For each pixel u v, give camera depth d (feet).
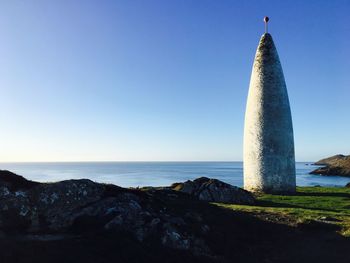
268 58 100.07
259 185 96.37
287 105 99.04
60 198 47.26
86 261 36.81
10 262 34.63
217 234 49.96
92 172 447.01
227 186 77.77
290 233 53.21
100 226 44.73
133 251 40.09
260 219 57.21
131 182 244.22
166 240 43.98
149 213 47.78
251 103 100.27
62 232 43.57
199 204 60.34
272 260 46.14
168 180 267.39
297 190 101.24
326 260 45.70
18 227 43.37
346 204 75.72
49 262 35.50
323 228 54.34
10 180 47.47
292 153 97.45
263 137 96.58
